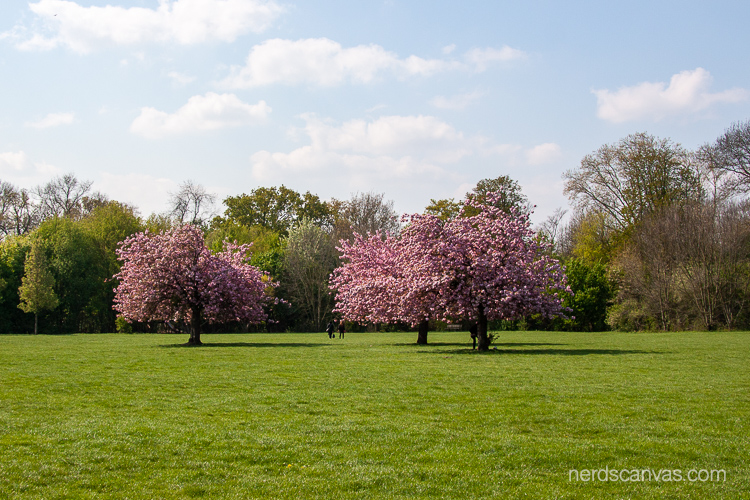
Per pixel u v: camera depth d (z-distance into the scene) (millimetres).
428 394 13805
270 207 90062
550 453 8602
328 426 10281
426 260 26656
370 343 36781
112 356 24734
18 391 14258
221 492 6875
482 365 20469
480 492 6957
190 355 25422
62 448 8672
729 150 49531
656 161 56625
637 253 55781
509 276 25797
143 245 35656
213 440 9250
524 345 32844
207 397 13438
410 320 30125
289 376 17375
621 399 13094
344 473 7617
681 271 52438
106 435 9477
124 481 7242
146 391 14367
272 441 9180
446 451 8680
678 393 13898
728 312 50188
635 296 55531
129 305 36094
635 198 57688
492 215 29094
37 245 57062
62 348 30047
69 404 12477
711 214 52000
